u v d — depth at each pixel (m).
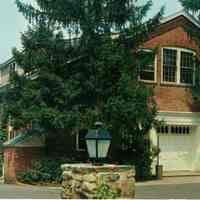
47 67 25.78
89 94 26.08
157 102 30.05
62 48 25.95
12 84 26.69
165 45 30.66
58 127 25.14
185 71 31.30
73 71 26.27
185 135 31.09
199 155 31.19
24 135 27.34
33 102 25.45
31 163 27.11
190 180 27.12
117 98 25.38
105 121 25.36
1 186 25.19
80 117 25.28
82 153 27.92
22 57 26.12
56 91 25.48
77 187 12.68
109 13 26.25
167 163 30.31
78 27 26.30
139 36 27.12
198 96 31.08
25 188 23.98
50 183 25.73
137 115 25.53
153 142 28.94
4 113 26.31
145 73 29.88
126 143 28.27
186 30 31.17
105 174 12.48
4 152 28.52
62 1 26.02
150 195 20.42
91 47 25.92
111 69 26.00
